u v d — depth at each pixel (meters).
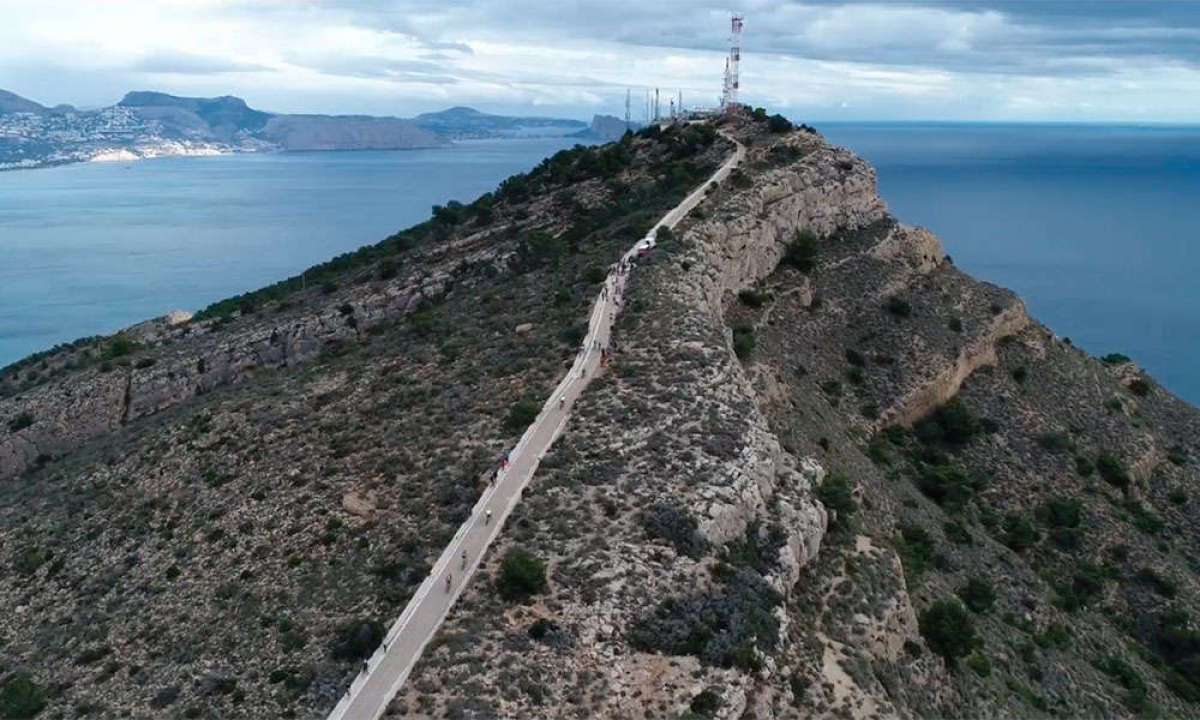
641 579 51.50
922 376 108.94
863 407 103.88
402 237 161.25
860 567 63.47
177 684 52.16
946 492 94.31
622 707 44.69
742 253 110.19
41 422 110.38
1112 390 122.56
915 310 119.62
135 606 61.97
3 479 106.94
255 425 81.38
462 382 77.94
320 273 158.88
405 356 88.81
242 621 56.09
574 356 76.88
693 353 74.25
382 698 44.38
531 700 44.19
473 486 61.12
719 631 49.75
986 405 112.31
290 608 55.62
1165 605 90.81
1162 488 110.31
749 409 68.12
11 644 62.25
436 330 94.31
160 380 114.06
